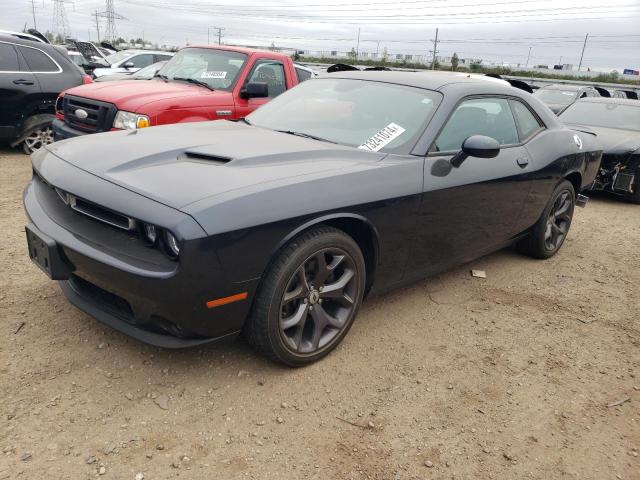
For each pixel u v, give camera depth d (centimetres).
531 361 338
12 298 344
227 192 249
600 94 1439
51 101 779
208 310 247
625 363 345
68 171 283
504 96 428
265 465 233
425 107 360
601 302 436
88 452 229
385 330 356
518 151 425
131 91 609
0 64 733
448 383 305
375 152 332
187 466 227
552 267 505
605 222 696
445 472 240
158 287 235
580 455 259
